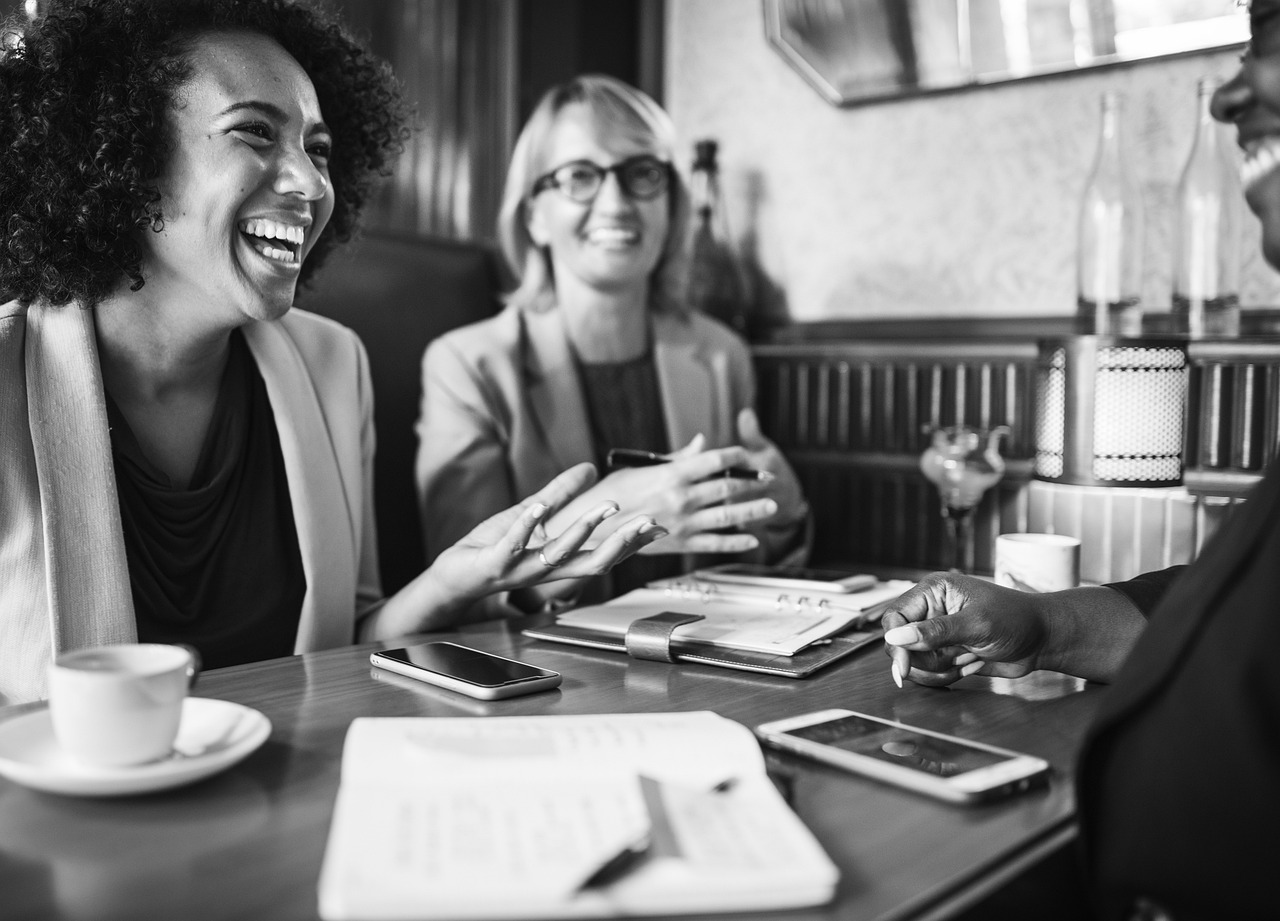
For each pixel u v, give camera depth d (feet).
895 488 5.76
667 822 1.70
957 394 5.52
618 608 3.59
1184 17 4.92
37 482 3.36
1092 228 5.03
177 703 2.01
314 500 3.98
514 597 4.59
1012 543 3.28
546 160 5.59
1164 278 5.18
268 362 4.02
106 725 1.91
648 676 2.87
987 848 1.78
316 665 2.95
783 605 3.56
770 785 1.91
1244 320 4.94
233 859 1.71
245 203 3.51
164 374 3.74
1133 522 4.12
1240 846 1.71
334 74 4.26
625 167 5.49
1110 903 1.86
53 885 1.61
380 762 1.99
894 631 2.64
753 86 6.44
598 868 1.51
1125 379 4.15
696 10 6.64
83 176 3.38
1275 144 2.12
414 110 4.78
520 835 1.65
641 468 4.18
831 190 6.18
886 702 2.65
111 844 1.76
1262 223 2.20
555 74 6.71
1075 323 5.21
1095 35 5.17
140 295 3.60
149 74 3.40
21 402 3.40
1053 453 4.40
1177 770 1.77
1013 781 2.01
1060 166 5.42
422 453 5.30
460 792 1.82
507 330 5.57
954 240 5.78
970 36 5.53
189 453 3.87
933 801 1.99
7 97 3.46
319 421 4.13
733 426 5.91
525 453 5.34
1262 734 1.71
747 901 1.53
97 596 3.31
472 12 6.58
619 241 5.49
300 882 1.63
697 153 6.37
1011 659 2.71
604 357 5.77
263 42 3.66
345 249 4.82
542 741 2.11
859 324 6.06
